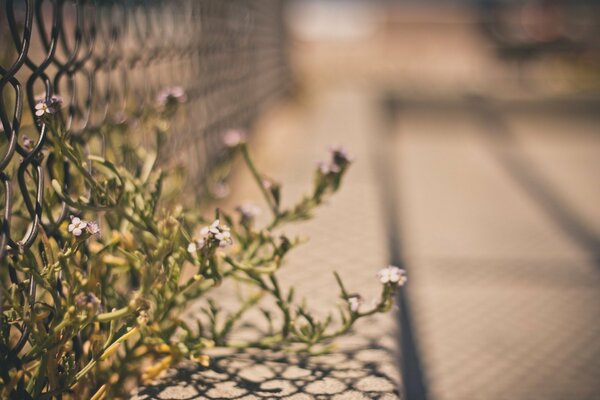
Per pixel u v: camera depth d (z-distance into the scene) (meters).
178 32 3.21
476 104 10.86
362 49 16.86
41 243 1.43
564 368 2.99
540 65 15.10
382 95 10.66
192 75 3.42
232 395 1.66
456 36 17.80
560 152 8.01
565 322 3.42
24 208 1.63
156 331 1.59
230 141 2.04
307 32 17.75
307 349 1.79
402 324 3.37
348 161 1.99
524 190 6.18
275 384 1.72
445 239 4.71
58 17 1.52
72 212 1.60
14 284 1.31
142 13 2.69
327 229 3.12
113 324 1.42
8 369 1.26
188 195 3.02
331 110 7.87
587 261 4.33
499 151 8.01
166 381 1.73
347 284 2.43
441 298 3.68
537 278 4.00
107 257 1.68
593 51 14.88
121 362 1.69
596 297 3.74
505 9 16.25
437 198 5.79
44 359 1.33
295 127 6.55
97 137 1.90
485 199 5.82
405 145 8.22
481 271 4.10
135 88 2.43
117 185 1.65
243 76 5.62
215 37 4.27
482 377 2.90
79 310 1.34
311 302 2.26
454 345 3.17
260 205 3.50
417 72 15.45
